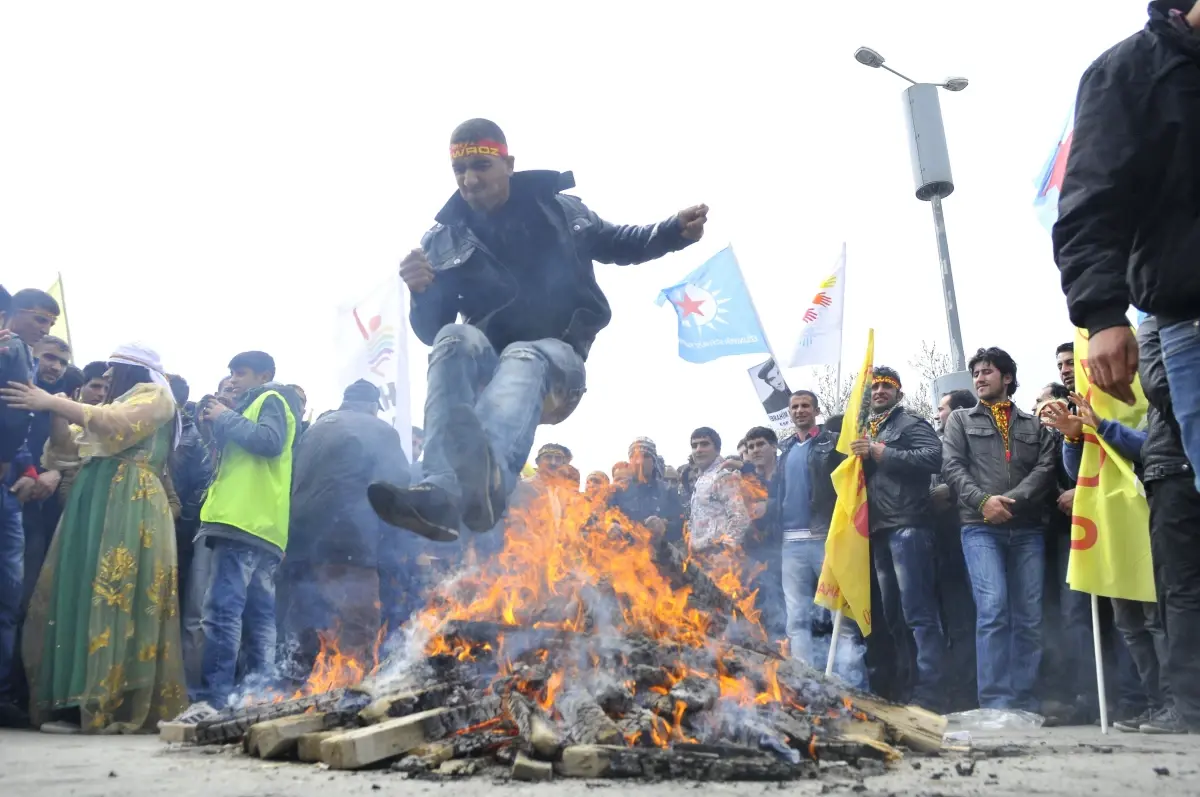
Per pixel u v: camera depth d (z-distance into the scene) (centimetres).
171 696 498
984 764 263
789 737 262
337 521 531
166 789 212
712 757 230
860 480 579
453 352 312
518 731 255
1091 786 217
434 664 295
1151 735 417
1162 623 470
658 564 355
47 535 566
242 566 514
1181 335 223
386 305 690
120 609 488
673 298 942
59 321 714
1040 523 561
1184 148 220
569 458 675
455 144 349
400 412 627
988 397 590
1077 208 225
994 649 546
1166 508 435
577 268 361
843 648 633
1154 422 444
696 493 700
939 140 1309
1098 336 218
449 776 227
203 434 622
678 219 355
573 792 203
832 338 883
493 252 358
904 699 614
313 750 261
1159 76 224
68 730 472
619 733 243
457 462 286
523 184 356
